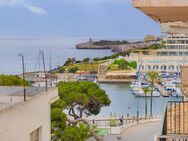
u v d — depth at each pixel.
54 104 50.94
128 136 67.81
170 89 126.88
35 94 15.44
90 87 61.47
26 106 13.38
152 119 78.56
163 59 183.00
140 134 69.00
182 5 12.12
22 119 12.99
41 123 15.14
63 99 57.66
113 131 68.81
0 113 11.30
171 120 25.17
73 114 59.91
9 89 17.25
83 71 193.62
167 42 196.25
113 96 132.12
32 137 14.40
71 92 58.50
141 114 98.00
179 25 19.31
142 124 76.38
